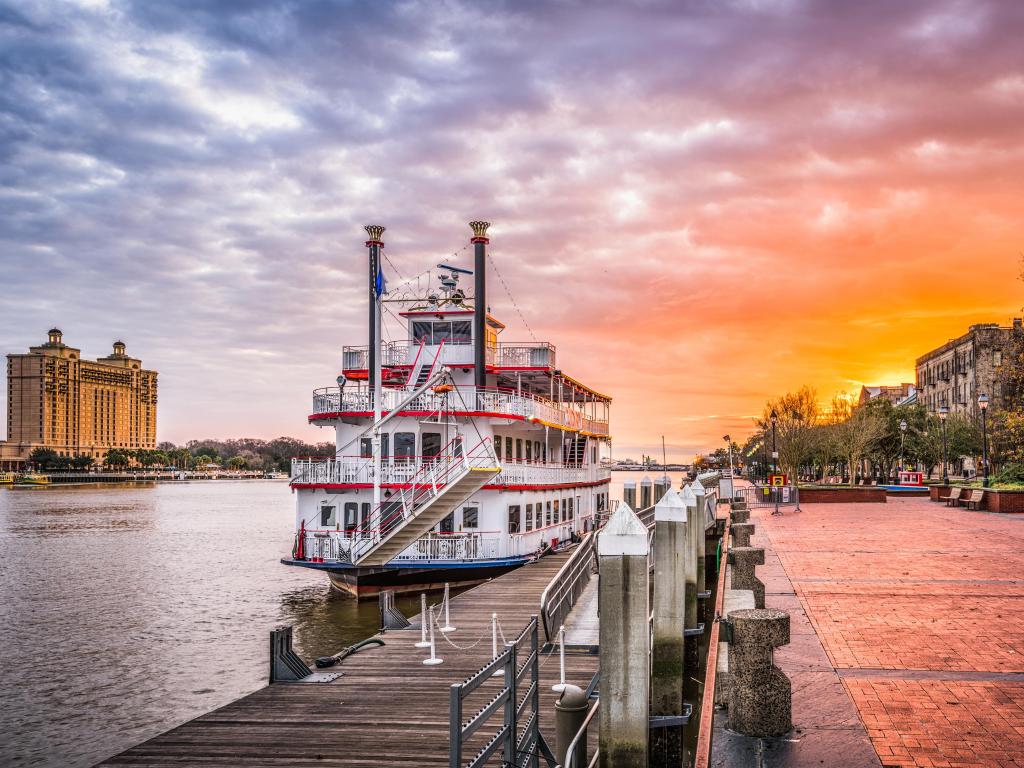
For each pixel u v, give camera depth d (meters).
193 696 21.05
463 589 31.81
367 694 14.04
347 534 30.86
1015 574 18.08
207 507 119.81
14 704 20.38
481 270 37.12
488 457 30.16
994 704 8.73
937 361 102.19
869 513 38.47
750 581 13.91
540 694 13.82
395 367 36.75
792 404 87.69
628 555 8.32
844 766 7.05
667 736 11.12
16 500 143.88
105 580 41.09
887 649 11.16
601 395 51.41
